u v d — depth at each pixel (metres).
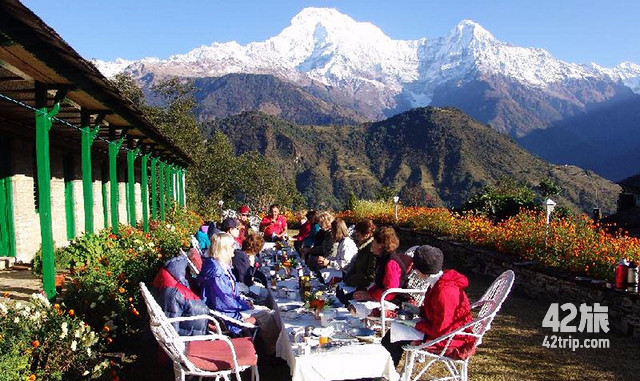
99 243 8.27
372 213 22.52
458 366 5.23
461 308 4.35
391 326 4.48
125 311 6.30
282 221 13.42
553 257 9.20
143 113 8.55
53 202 13.58
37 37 4.66
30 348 4.14
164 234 12.13
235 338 5.27
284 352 4.88
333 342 4.26
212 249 5.79
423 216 17.64
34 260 9.58
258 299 6.65
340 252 7.86
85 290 5.88
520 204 17.91
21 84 6.69
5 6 3.90
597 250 8.36
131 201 12.43
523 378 5.43
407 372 4.34
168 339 4.16
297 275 7.29
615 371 5.63
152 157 15.96
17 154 11.79
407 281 6.32
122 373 5.56
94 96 6.95
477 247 12.21
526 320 7.62
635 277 7.08
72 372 4.51
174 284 5.16
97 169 17.58
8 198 11.52
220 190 44.50
